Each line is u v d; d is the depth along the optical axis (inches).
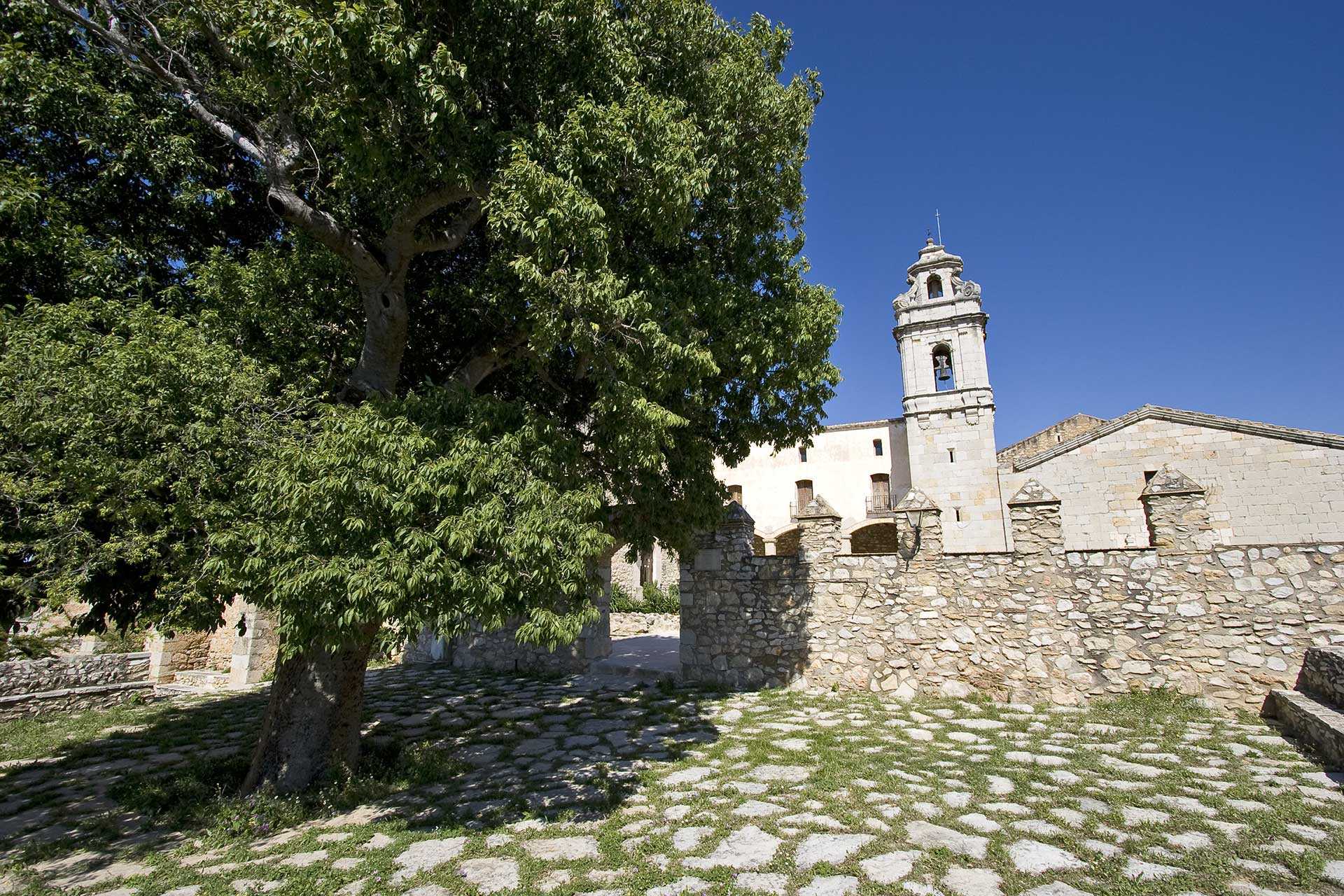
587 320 262.8
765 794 248.7
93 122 278.5
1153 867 175.0
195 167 303.6
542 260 249.4
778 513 1311.5
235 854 212.5
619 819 230.7
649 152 267.1
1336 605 340.8
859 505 1262.3
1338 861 173.3
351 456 214.4
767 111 350.6
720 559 493.4
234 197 351.3
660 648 673.6
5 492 195.2
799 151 394.6
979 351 1082.1
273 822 241.0
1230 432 693.3
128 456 214.4
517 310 307.6
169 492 229.0
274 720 287.1
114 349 221.9
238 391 234.7
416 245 305.4
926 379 1106.1
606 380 274.7
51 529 209.2
